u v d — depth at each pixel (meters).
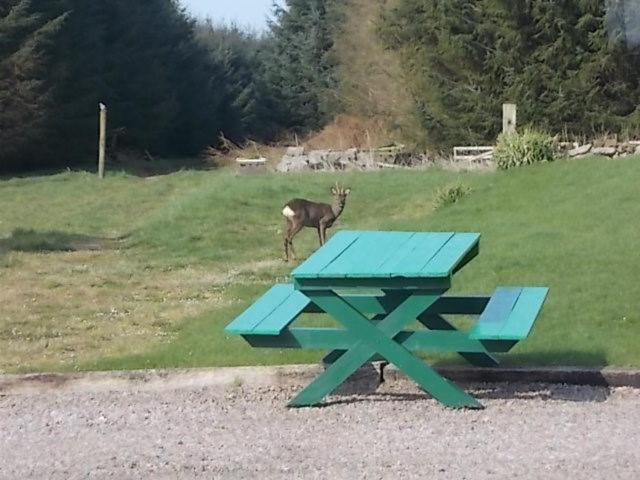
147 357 9.45
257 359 9.08
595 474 5.74
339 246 8.16
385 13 39.72
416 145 37.59
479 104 35.03
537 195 16.88
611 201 15.30
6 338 10.94
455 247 8.00
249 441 6.69
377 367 8.56
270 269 15.53
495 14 34.44
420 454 6.23
